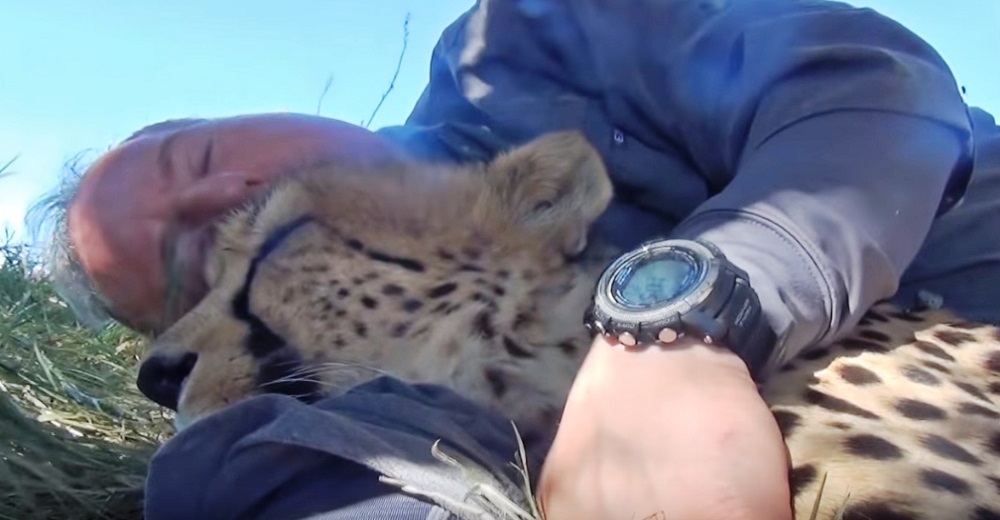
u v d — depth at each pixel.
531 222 0.54
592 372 0.40
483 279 0.52
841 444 0.43
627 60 0.60
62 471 0.62
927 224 0.48
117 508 0.61
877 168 0.47
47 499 0.60
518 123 0.62
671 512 0.35
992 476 0.43
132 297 0.61
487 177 0.55
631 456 0.37
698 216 0.47
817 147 0.48
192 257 0.58
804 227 0.44
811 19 0.54
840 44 0.52
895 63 0.51
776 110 0.51
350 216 0.54
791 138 0.49
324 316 0.53
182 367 0.55
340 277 0.53
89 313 0.68
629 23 0.60
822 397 0.46
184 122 0.64
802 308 0.43
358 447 0.41
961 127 0.51
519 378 0.51
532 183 0.53
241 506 0.43
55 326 0.84
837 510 0.40
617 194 0.60
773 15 0.56
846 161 0.47
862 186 0.46
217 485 0.44
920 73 0.51
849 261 0.45
